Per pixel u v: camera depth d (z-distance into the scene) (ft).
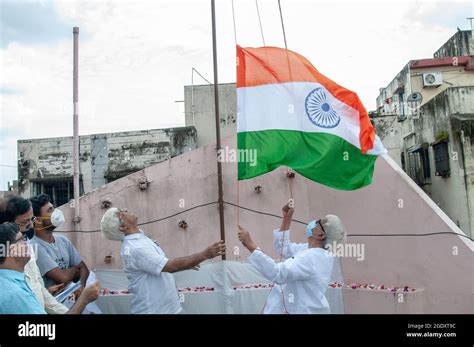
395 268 15.51
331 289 15.66
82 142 52.65
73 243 17.12
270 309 13.19
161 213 17.15
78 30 16.97
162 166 17.33
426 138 34.30
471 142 28.07
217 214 16.84
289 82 14.61
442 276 14.87
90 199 17.34
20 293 9.61
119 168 52.37
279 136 14.37
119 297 16.35
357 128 14.44
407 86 44.62
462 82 44.09
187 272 16.06
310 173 14.15
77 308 10.73
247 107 14.52
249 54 14.80
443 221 14.93
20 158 52.37
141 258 12.51
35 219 14.28
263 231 16.65
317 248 12.60
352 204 16.25
